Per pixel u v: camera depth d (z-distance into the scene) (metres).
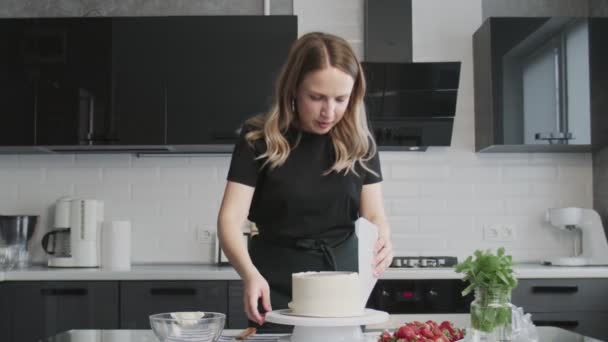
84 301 3.78
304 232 2.11
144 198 4.39
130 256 4.27
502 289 1.76
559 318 3.79
